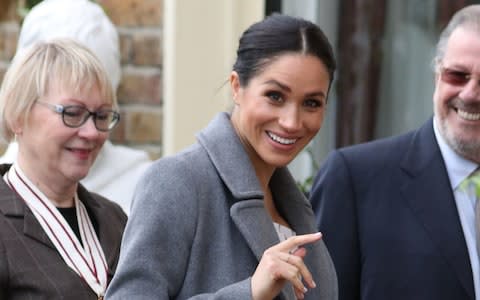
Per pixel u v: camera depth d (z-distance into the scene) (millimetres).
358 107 18312
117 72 14266
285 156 9961
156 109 16781
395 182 12953
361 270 12867
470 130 12492
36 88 11055
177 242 9625
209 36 16781
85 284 10875
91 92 11133
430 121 13180
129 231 9695
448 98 12500
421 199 12805
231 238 9867
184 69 16719
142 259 9492
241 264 9820
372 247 12781
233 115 10367
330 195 13008
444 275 12547
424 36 18203
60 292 10672
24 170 11172
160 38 16719
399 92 18312
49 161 11086
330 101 18312
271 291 9289
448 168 12867
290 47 9805
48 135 11039
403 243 12711
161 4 16672
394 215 12828
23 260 10688
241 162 10047
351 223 12906
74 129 11070
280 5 17812
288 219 10812
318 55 9859
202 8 16719
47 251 10859
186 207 9711
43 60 11109
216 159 10008
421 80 18281
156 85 16766
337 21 18156
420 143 13102
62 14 13844
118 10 16625
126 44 16672
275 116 9852
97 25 13930
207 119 16844
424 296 12539
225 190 9984
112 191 13867
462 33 12406
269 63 9820
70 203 11359
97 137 11203
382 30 18203
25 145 11141
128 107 16781
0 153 16594
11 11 16953
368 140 18359
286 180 10805
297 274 9195
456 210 12742
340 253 12836
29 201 11047
